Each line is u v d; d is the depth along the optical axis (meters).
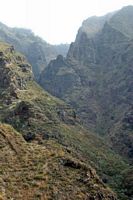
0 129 63.41
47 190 50.09
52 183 51.47
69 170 54.72
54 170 54.03
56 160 56.56
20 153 58.22
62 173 53.72
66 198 49.66
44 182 51.41
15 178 51.53
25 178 51.72
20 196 48.22
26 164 55.16
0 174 51.72
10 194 48.12
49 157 57.56
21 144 61.41
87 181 53.16
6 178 51.09
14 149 58.88
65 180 52.44
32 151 59.59
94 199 51.06
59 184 51.50
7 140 60.88
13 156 56.91
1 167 53.53
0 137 60.97
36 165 55.03
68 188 51.12
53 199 49.03
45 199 48.72
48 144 78.06
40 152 59.22
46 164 55.19
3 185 49.44
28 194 48.88
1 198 46.41
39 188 50.25
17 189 49.34
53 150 61.22
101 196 52.06
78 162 56.25
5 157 56.28
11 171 53.00
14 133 64.69
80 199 50.03
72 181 52.50
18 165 54.75
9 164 54.62
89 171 55.31
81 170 55.03
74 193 50.59
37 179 51.88
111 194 54.06
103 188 53.88
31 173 53.03
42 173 53.09
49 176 52.69
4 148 58.59
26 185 50.38
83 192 51.38
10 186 49.62
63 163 55.91
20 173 52.72
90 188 52.31
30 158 56.94
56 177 52.75
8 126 66.31
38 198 48.56
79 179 53.12
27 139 83.69
